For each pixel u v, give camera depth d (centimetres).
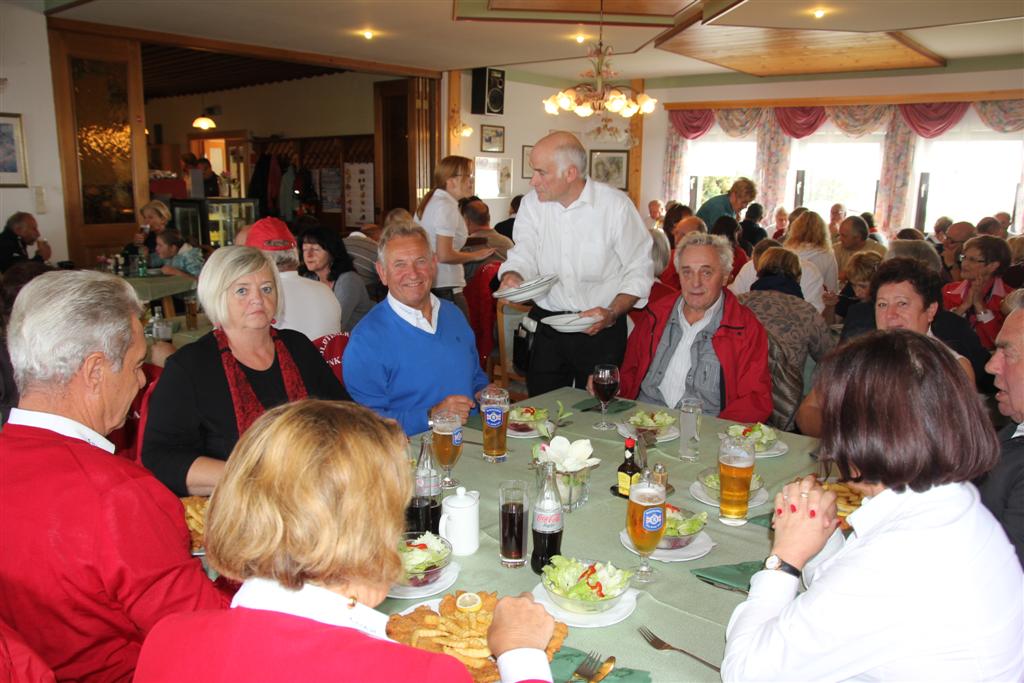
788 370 273
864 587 86
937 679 85
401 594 120
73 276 115
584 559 133
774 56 864
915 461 87
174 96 1348
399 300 226
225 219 726
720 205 735
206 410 177
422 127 926
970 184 942
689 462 189
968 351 242
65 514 100
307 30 657
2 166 582
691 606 119
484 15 589
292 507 69
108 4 557
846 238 590
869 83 967
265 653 67
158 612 101
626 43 715
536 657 88
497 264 465
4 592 101
